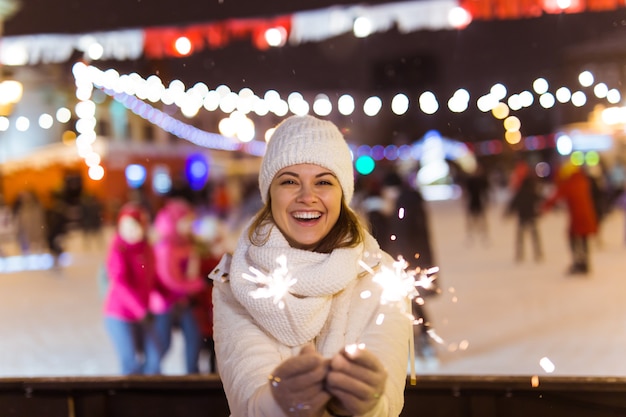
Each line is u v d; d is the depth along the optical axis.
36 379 2.72
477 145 32.16
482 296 8.62
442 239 15.81
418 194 6.59
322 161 1.64
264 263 1.61
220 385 2.66
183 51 6.33
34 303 9.85
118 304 5.20
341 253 1.59
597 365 5.31
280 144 1.67
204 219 6.23
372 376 1.26
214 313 1.71
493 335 6.52
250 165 26.38
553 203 10.74
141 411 2.69
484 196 15.02
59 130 19.88
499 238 15.43
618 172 18.81
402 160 26.48
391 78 7.36
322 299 1.57
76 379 2.71
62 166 19.53
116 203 20.84
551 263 11.20
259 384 1.46
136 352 5.30
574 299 8.08
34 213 15.33
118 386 2.70
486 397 2.50
